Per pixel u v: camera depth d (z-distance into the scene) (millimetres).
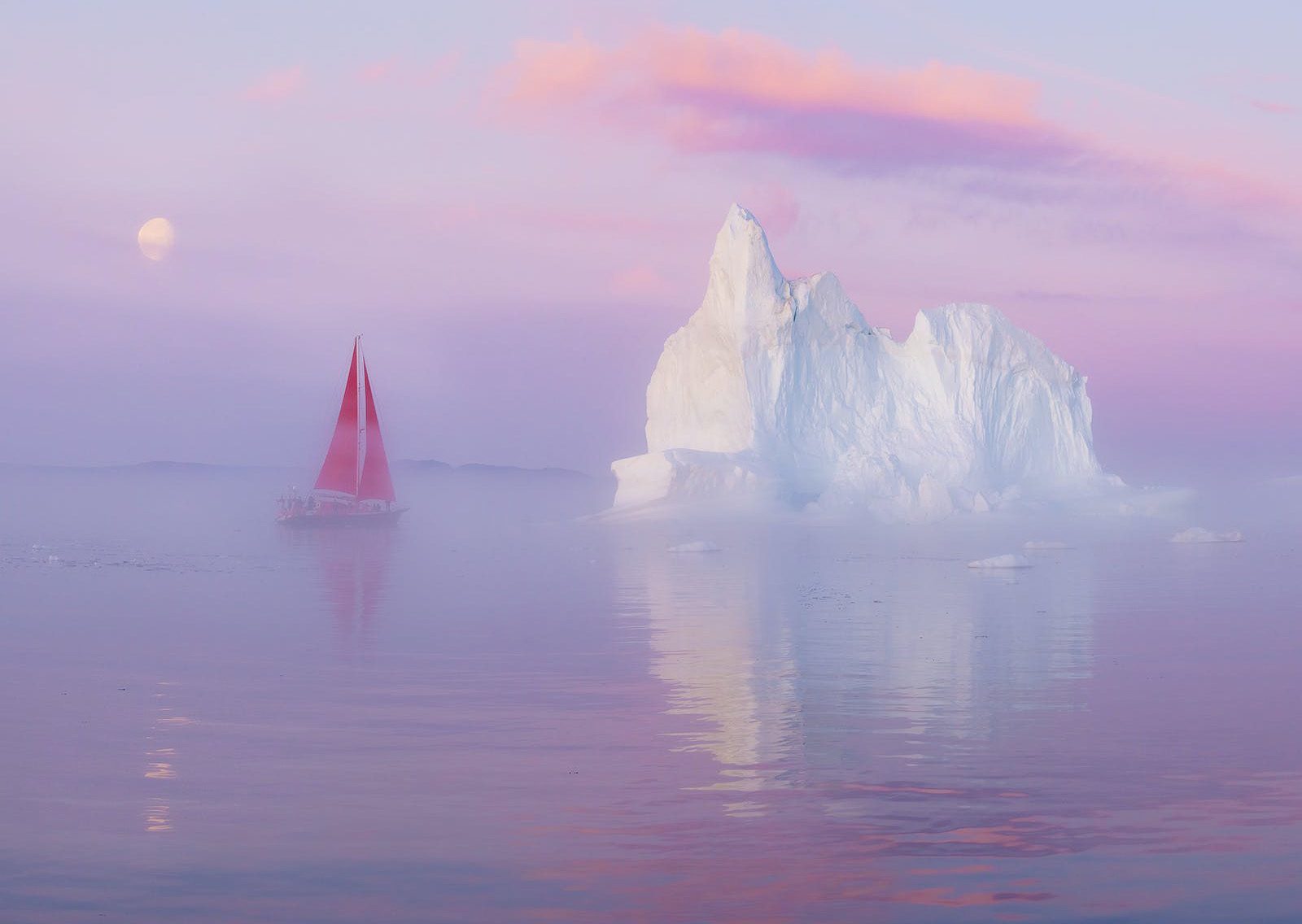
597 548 60125
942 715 18266
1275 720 17781
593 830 12852
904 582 40500
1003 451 76062
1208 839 12477
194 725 17938
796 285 76562
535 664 23500
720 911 10773
